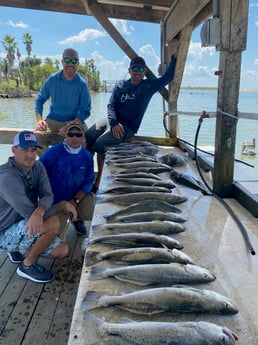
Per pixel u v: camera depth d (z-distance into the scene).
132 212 2.20
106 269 1.50
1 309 2.14
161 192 2.54
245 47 2.40
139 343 1.07
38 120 4.29
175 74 4.54
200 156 3.64
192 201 2.50
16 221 2.48
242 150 7.73
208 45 2.45
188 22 3.49
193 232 1.96
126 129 4.33
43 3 4.85
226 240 1.86
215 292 1.30
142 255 1.57
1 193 2.36
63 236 2.93
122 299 1.28
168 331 1.08
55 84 4.05
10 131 4.27
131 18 5.09
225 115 2.51
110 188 2.71
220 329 1.08
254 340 1.12
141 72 4.05
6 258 2.81
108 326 1.13
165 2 4.72
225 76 2.46
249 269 1.56
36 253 2.41
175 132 4.98
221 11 2.35
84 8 4.96
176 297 1.25
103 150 4.23
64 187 3.12
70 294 2.32
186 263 1.55
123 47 4.75
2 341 1.86
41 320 2.04
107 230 1.92
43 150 4.23
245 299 1.34
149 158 3.53
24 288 2.38
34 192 2.54
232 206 2.45
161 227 1.90
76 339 1.11
